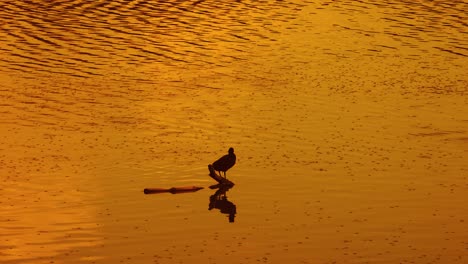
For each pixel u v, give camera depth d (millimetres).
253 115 99562
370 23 139250
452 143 92188
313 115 99750
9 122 96688
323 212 76625
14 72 113500
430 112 101312
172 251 69875
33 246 70312
